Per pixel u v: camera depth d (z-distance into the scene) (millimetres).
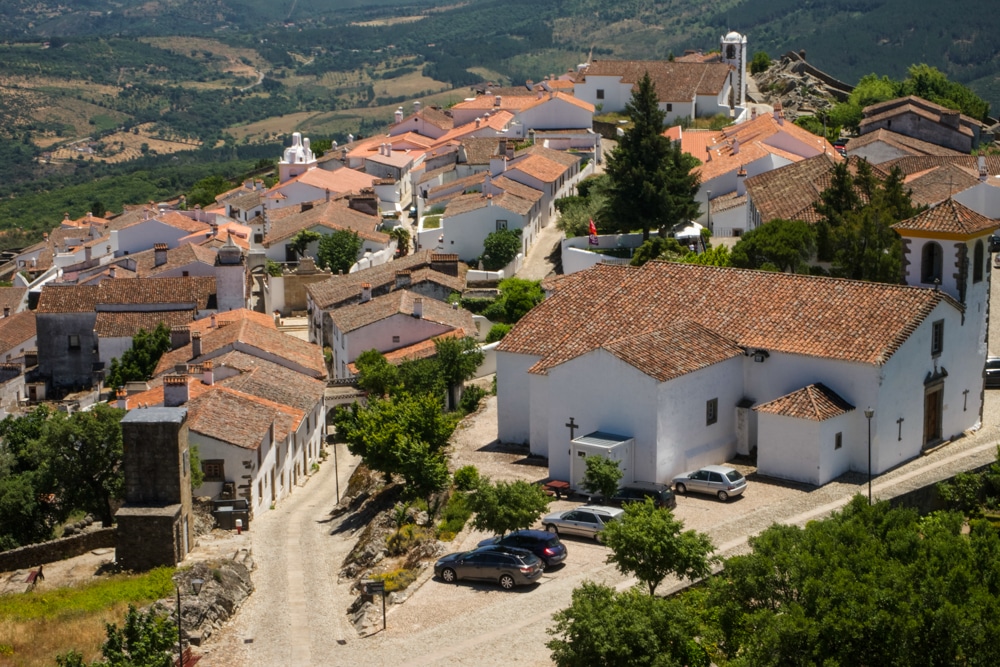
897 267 91125
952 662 47844
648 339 72938
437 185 162625
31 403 124125
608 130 174875
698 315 77750
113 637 53906
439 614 59188
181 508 72250
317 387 100562
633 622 49312
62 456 80688
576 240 126062
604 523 63938
